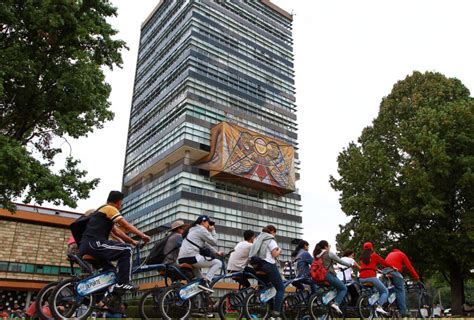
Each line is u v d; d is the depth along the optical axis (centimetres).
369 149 2383
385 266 1027
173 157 6372
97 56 1454
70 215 4569
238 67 7488
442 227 2059
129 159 7925
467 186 1989
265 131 7375
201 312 720
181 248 745
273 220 6681
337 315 919
